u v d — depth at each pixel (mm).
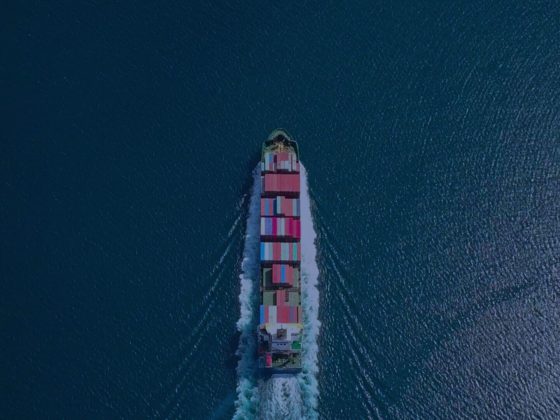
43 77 163750
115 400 139250
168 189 154625
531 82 163875
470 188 155250
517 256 150500
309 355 142750
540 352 143875
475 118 160625
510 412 139750
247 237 151250
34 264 148125
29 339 142750
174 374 141250
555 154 158125
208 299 146750
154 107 161500
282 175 150125
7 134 158375
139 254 149500
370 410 139375
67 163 156500
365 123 159750
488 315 146250
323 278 148250
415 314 146125
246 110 160875
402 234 151500
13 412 137750
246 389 140500
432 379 141625
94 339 143125
